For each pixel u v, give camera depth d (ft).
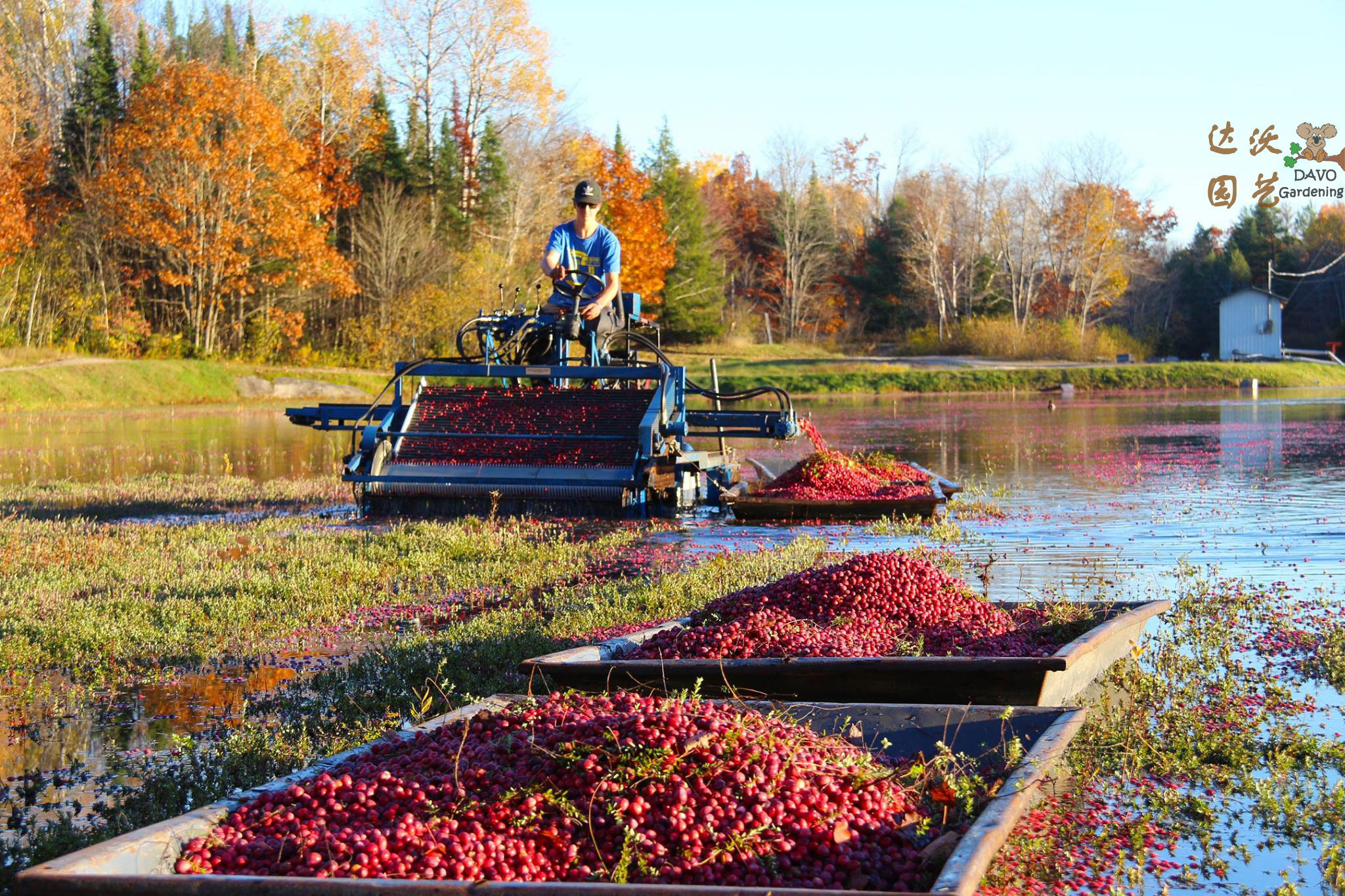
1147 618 24.63
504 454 52.39
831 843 13.50
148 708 22.98
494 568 37.68
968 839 12.59
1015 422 118.01
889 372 198.39
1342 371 222.48
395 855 12.94
